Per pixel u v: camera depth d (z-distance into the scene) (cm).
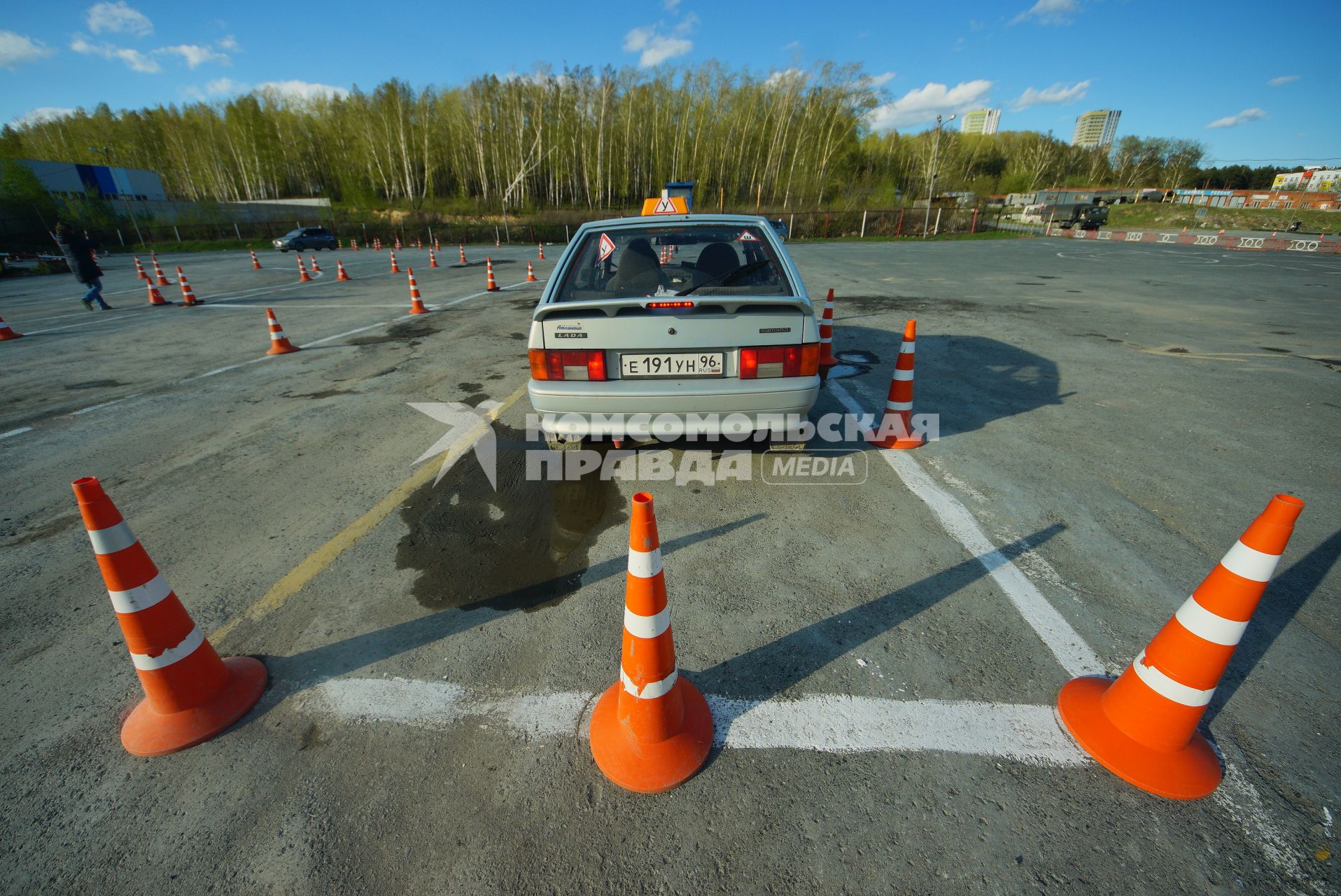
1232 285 1245
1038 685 199
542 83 4825
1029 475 354
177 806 164
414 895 141
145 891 143
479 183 5375
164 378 612
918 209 3869
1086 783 166
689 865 146
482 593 253
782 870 144
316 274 1675
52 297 1351
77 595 262
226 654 221
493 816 159
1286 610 233
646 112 5047
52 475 383
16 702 202
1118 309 936
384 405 507
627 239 362
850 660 211
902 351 382
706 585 254
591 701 196
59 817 162
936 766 171
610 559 276
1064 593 245
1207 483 341
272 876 146
